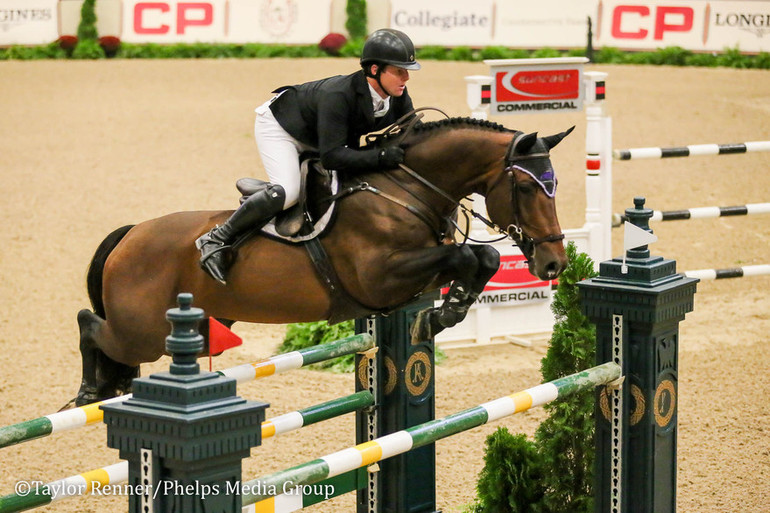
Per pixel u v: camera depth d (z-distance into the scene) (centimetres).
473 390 1284
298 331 1435
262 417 525
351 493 1023
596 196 1459
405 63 784
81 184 2406
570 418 827
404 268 786
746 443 1105
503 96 1410
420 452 898
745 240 2027
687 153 1471
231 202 2241
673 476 774
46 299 1692
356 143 840
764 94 3438
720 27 4300
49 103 3378
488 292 1485
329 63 4144
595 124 1438
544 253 781
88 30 4478
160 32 4547
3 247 1961
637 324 730
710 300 1728
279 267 824
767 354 1426
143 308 873
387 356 893
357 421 916
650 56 4297
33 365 1384
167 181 2425
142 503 514
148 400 514
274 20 4531
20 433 656
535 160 784
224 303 853
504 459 835
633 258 734
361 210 803
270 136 830
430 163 805
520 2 4397
